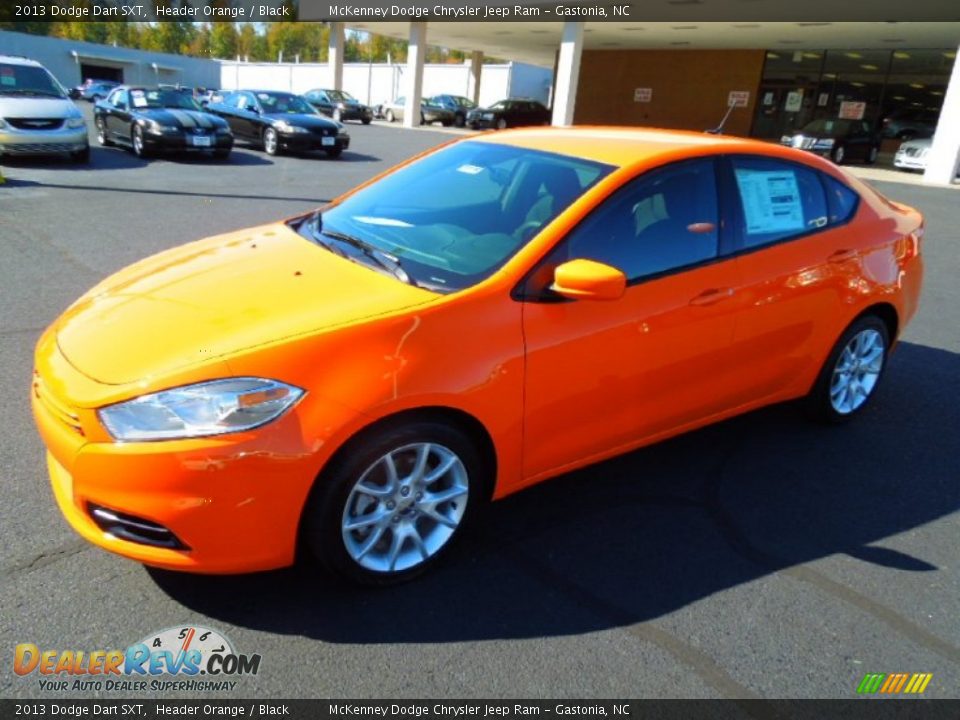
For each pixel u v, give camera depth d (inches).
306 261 119.2
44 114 475.8
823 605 109.0
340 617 100.1
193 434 88.0
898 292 164.7
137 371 92.8
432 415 102.4
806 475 146.3
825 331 152.3
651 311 120.8
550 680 92.1
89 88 1678.2
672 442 157.3
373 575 103.9
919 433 167.9
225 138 578.6
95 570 105.4
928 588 114.6
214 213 369.7
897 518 133.4
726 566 116.6
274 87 2222.0
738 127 1198.3
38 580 102.5
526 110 1280.8
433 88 1867.6
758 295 135.9
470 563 113.4
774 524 129.1
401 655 94.3
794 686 93.8
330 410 92.4
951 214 498.6
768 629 103.3
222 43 3543.3
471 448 107.5
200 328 98.8
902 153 845.2
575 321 112.4
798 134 933.8
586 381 115.5
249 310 102.3
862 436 164.9
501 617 102.2
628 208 122.0
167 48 3093.0
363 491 99.1
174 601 100.8
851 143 905.5
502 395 106.1
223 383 90.0
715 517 130.0
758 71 1157.1
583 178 124.2
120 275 127.0
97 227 318.3
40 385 102.4
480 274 110.5
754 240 138.1
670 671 94.8
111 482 89.4
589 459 124.8
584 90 1375.5
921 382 199.0
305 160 637.9
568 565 114.3
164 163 549.6
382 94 1943.9
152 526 91.0
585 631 100.5
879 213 165.3
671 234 126.6
